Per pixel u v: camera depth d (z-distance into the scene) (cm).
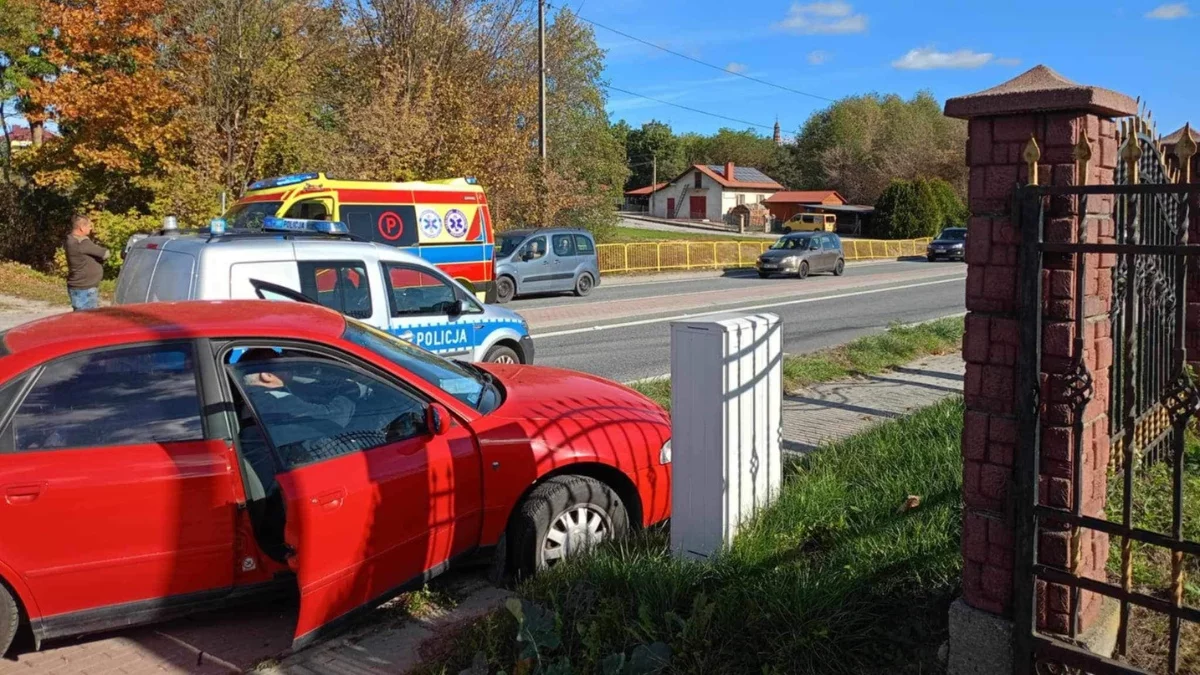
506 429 444
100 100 2197
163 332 401
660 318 1681
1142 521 446
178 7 2194
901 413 809
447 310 815
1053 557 297
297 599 413
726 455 434
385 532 388
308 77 2578
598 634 358
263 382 413
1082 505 304
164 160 2231
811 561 416
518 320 894
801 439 717
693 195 8356
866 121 8238
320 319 459
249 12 2227
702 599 359
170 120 2283
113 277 2198
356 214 1473
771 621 354
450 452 421
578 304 2005
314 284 727
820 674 335
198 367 399
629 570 398
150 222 2158
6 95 2427
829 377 1015
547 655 354
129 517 371
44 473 361
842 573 385
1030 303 282
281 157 2362
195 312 439
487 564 454
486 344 850
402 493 395
